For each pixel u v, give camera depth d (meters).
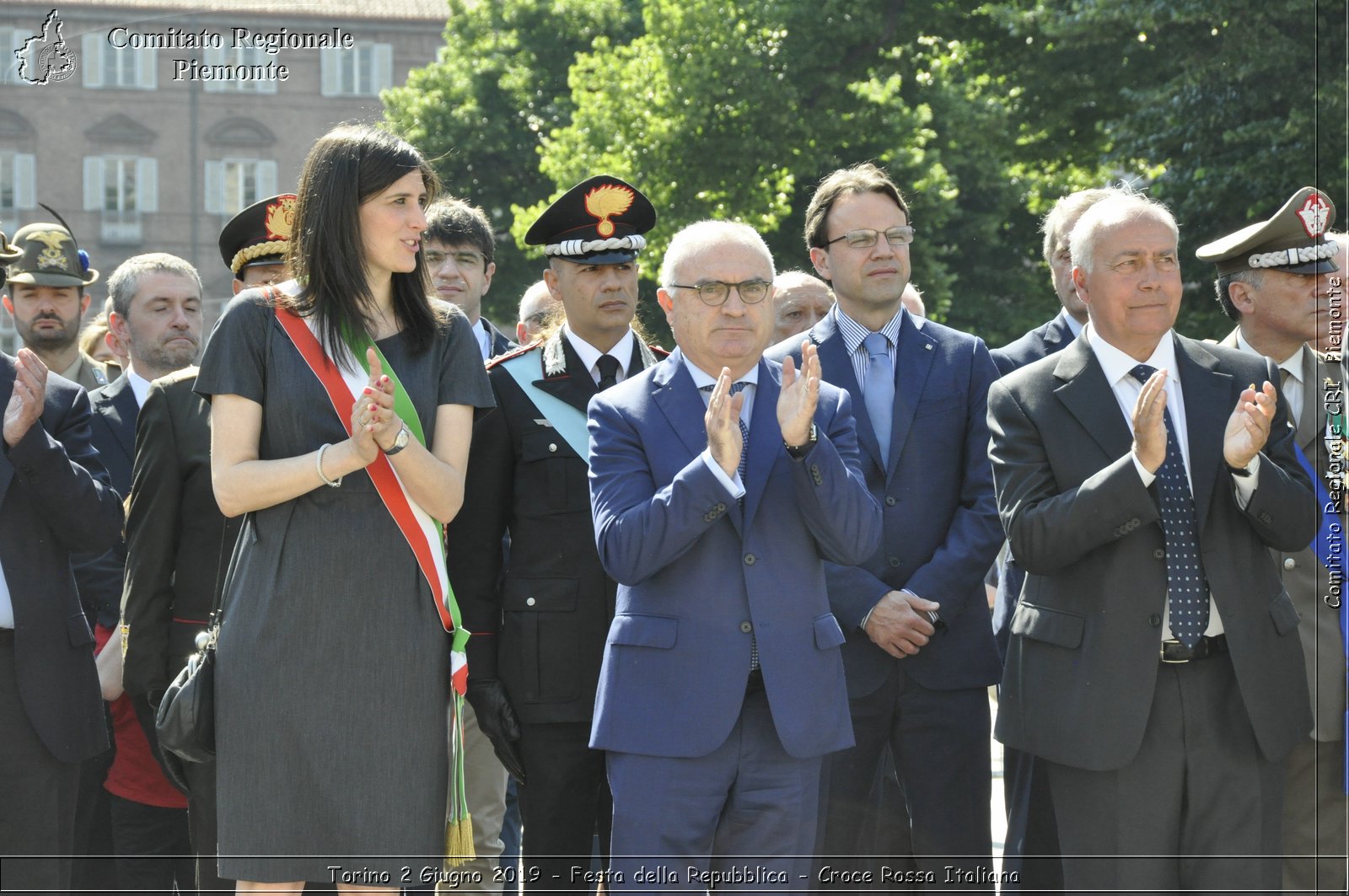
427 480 6.42
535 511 7.82
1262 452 7.43
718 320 6.92
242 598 6.52
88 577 8.74
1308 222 8.15
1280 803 7.43
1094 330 7.52
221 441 6.48
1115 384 7.45
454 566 7.84
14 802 7.75
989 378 8.25
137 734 8.63
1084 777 7.32
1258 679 7.23
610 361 8.09
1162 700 7.26
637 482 6.84
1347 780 8.01
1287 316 8.16
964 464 8.16
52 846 7.85
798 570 6.84
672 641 6.75
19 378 7.51
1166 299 7.36
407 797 6.50
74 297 9.30
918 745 7.95
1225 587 7.25
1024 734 7.47
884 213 8.27
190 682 6.54
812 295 9.55
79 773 8.19
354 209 6.55
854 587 7.82
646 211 8.21
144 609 7.91
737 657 6.75
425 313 6.80
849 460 7.01
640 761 6.75
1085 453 7.32
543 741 7.68
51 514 7.67
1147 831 7.24
